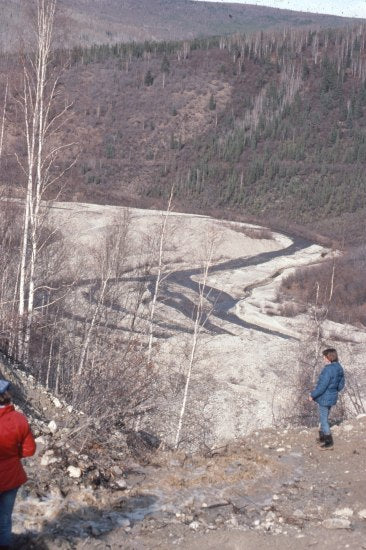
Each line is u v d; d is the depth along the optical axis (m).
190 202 131.38
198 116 171.12
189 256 69.88
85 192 111.19
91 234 57.62
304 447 10.92
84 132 156.38
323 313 44.59
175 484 8.96
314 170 145.00
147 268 34.75
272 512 8.21
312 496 8.85
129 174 142.12
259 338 46.38
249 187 138.75
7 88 22.20
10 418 5.76
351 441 11.06
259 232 92.88
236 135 158.75
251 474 9.52
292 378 32.75
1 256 26.11
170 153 154.25
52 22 21.17
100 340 25.19
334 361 10.90
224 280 67.06
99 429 10.81
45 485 8.08
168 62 190.12
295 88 180.50
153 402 21.11
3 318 19.98
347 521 7.81
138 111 170.25
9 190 25.94
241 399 30.95
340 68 185.75
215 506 8.40
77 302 31.41
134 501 8.32
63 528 7.20
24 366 18.42
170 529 7.60
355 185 137.00
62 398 15.33
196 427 26.55
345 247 99.25
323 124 166.62
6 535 5.89
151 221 71.81
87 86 177.12
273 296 61.84
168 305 51.19
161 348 32.84
